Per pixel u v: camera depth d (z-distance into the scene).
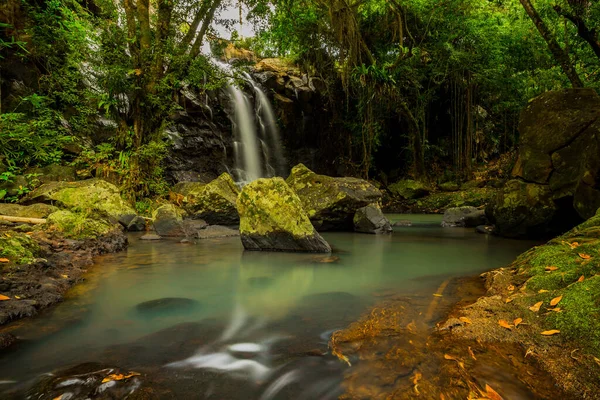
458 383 1.45
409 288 3.08
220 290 3.03
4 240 3.26
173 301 2.69
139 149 9.44
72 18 9.91
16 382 1.52
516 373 1.51
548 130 6.22
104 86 9.38
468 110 15.84
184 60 10.16
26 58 9.82
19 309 2.30
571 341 1.67
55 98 10.26
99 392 1.43
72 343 1.93
